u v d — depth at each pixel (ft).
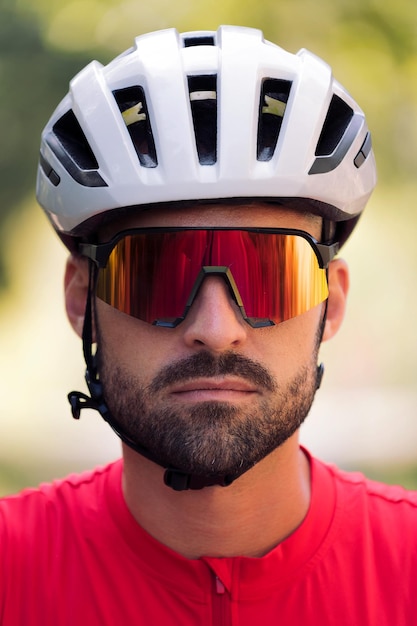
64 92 27.07
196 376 7.89
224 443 7.84
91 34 26.45
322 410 55.52
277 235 8.14
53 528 8.63
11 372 59.88
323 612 8.14
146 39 8.73
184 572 8.20
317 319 8.46
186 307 7.97
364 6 24.89
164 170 7.84
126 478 8.54
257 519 8.33
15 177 28.58
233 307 8.02
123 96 8.51
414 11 25.13
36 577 8.35
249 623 8.10
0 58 27.02
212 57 8.38
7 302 32.78
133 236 8.13
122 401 8.21
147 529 8.37
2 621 8.19
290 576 8.22
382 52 25.22
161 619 8.14
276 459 8.32
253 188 7.84
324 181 8.17
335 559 8.36
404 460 40.34
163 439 7.94
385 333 55.31
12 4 26.96
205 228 8.02
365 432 47.57
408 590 8.27
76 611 8.18
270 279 8.09
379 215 32.55
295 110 8.16
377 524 8.61
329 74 8.62
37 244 35.70
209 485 8.05
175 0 25.40
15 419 50.26
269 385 8.02
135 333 8.13
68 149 8.59
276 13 24.70
